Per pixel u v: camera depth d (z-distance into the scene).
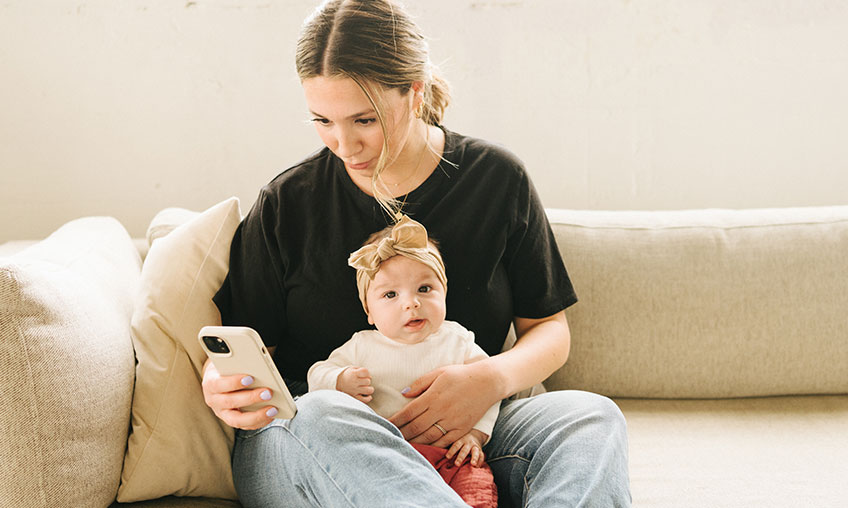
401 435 1.12
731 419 1.59
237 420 1.16
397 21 1.18
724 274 1.66
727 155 2.02
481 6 1.93
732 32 1.96
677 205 2.04
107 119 1.91
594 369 1.65
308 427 1.10
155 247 1.37
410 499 1.00
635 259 1.67
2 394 1.02
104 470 1.14
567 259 1.67
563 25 1.95
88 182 1.94
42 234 1.96
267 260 1.35
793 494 1.31
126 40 1.88
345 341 1.35
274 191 1.36
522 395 1.46
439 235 1.35
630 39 1.96
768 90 1.99
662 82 1.98
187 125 1.94
